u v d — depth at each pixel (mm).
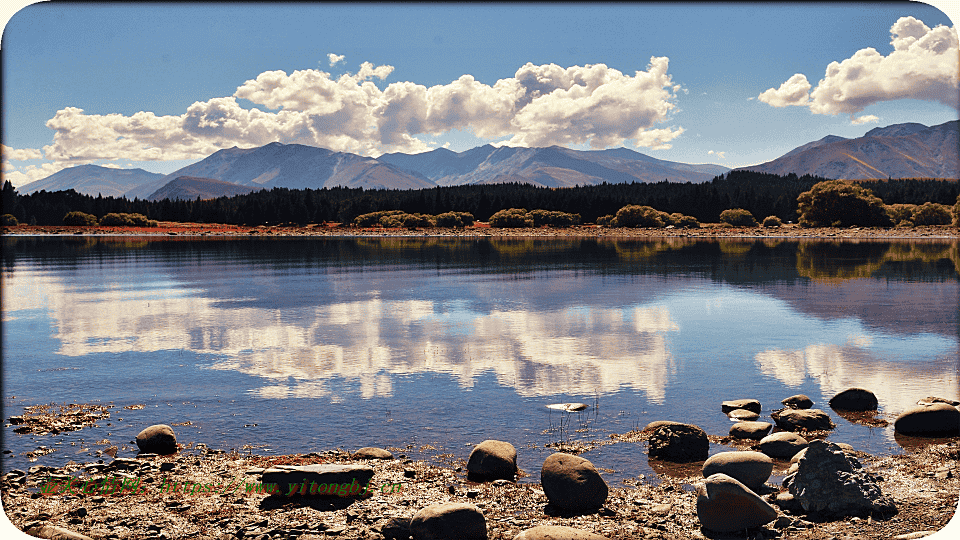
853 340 22062
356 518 8930
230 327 25203
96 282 41688
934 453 11477
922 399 14977
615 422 13570
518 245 91250
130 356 19984
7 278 44469
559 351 20562
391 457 11422
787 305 30250
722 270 48438
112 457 11594
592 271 48438
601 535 8219
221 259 63656
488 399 15242
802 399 14586
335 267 53562
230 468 10922
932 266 50562
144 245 93750
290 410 14414
